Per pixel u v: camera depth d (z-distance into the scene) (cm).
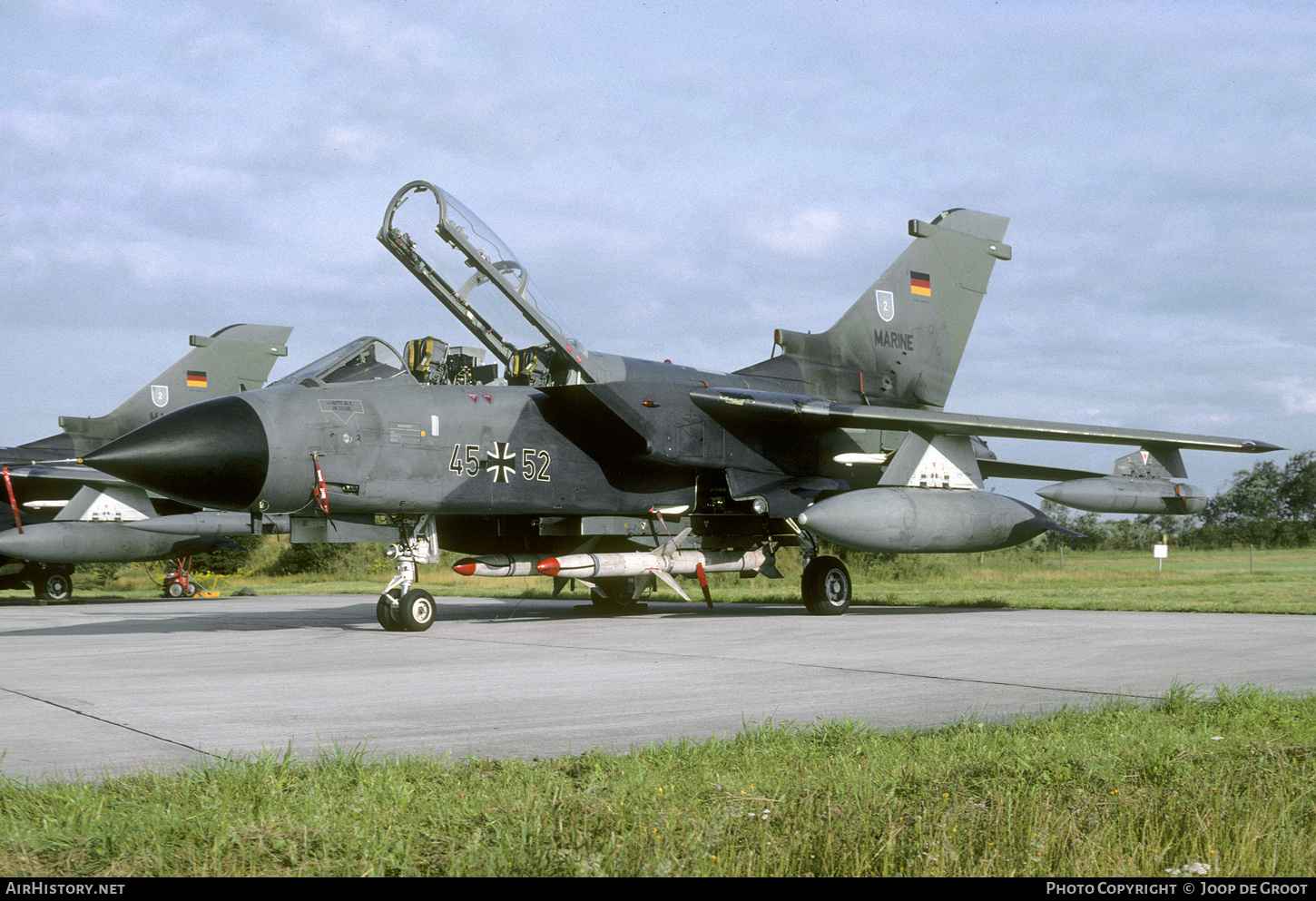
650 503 1521
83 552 2128
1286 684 749
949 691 714
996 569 3409
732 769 455
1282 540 6744
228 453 1149
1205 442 1560
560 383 1448
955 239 1891
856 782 420
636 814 372
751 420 1529
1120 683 752
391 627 1305
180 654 1012
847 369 1738
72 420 2358
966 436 1554
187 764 484
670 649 1019
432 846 349
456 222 1296
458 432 1327
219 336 2695
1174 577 3047
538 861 328
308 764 471
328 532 1312
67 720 611
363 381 1288
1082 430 1502
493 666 878
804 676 798
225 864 329
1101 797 408
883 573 3038
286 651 1028
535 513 1418
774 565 1633
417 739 544
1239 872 325
